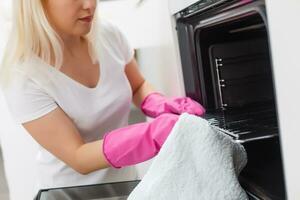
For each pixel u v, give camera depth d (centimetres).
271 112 100
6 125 172
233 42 106
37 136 91
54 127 89
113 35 114
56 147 89
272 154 78
